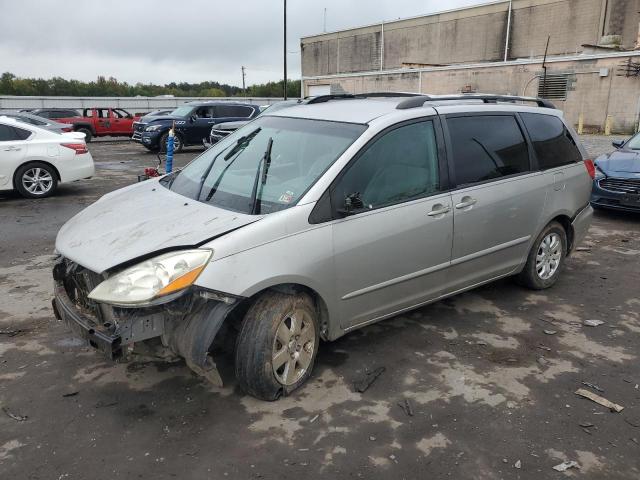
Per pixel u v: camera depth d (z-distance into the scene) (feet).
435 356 12.97
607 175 27.20
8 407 10.74
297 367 11.42
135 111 138.51
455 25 139.44
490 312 15.60
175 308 9.93
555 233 17.04
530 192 15.51
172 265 9.71
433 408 10.87
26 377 11.84
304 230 10.90
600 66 83.61
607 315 15.55
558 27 122.42
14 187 32.99
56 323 14.60
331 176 11.44
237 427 10.20
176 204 12.09
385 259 12.25
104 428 10.13
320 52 174.29
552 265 17.29
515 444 9.80
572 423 10.43
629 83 81.05
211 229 10.47
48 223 26.86
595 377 12.15
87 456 9.37
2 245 22.66
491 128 14.87
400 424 10.35
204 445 9.69
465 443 9.81
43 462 9.21
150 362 12.50
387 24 153.58
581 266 20.03
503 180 14.78
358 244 11.68
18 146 32.68
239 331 10.63
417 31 147.54
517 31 128.77
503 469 9.16
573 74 86.74
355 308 12.14
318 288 11.17
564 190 16.69
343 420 10.45
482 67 98.32
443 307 15.89
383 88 116.98
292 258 10.63
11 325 14.48
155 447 9.62
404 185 12.67
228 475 8.96
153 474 8.97
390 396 11.27
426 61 147.13
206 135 66.54
